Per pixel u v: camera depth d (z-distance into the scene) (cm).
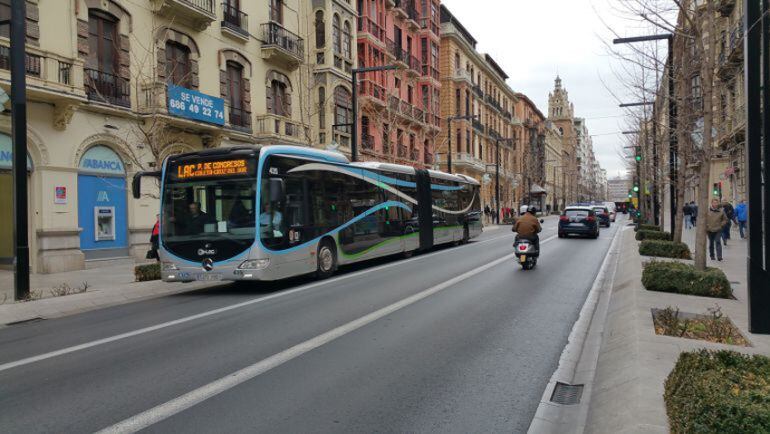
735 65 2267
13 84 1038
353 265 1684
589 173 18212
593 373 557
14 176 1040
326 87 2838
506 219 5350
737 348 561
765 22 639
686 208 3509
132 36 1811
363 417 443
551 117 13362
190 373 564
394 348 654
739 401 300
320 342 682
